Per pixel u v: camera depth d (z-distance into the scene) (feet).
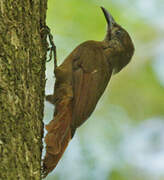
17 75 23.30
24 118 23.02
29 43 24.63
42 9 26.94
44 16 27.17
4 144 21.84
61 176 39.75
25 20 24.58
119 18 45.29
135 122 49.47
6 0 23.80
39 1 26.27
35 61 24.93
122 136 46.34
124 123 48.91
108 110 49.75
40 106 24.97
